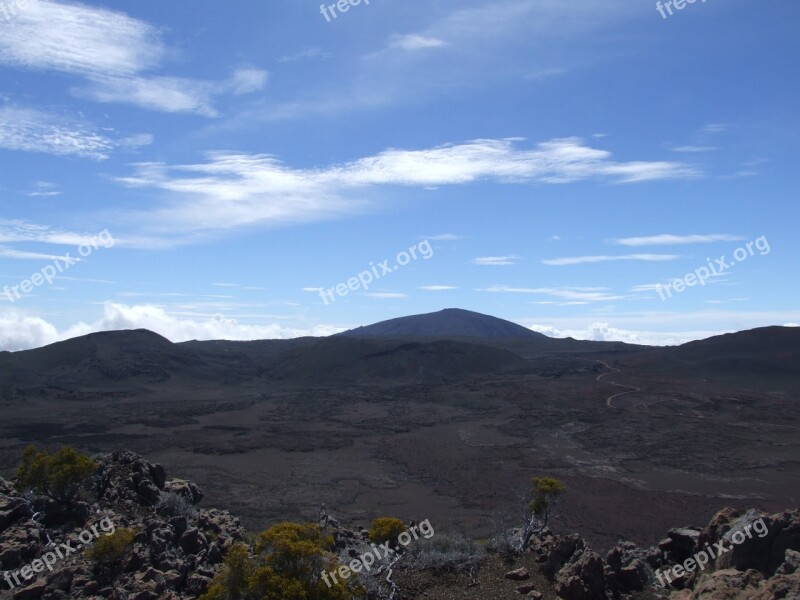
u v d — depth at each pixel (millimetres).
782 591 11180
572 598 15023
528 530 21156
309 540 14875
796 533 13570
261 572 13398
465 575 17359
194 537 18281
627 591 15594
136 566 15672
